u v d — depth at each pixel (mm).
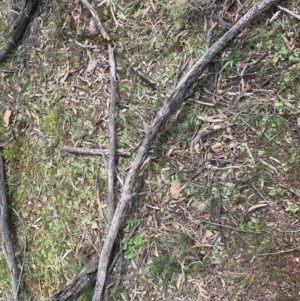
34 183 2912
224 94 2473
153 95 2631
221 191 2414
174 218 2486
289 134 2324
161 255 2467
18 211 2953
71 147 2781
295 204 2268
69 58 2893
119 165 2648
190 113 2527
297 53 2344
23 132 3012
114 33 2764
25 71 3061
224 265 2350
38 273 2816
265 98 2391
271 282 2250
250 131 2398
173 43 2617
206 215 2422
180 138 2531
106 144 2695
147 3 2711
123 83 2721
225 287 2328
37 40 3035
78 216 2719
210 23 2541
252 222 2332
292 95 2336
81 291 2494
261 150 2367
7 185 3020
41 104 2957
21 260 2883
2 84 3143
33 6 3029
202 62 2398
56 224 2787
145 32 2697
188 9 2570
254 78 2422
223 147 2445
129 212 2572
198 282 2383
